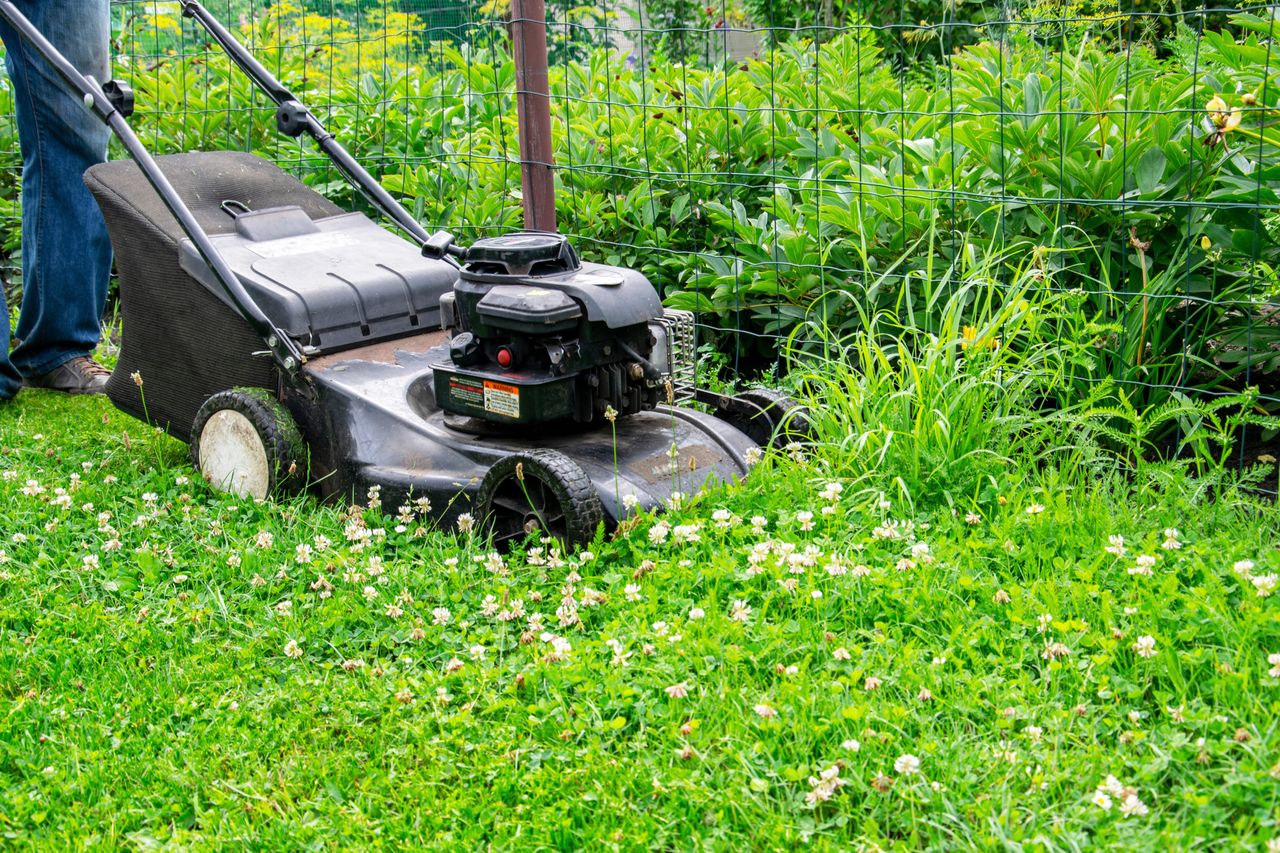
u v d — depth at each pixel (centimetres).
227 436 422
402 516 381
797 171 539
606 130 592
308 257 442
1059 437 414
